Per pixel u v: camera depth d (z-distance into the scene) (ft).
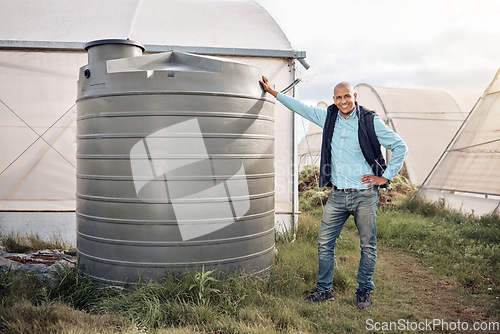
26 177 17.92
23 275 11.08
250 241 11.24
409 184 35.83
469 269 13.62
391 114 40.34
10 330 7.58
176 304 9.20
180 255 10.32
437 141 39.78
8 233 17.72
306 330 8.82
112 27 18.62
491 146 25.00
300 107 11.58
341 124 10.80
